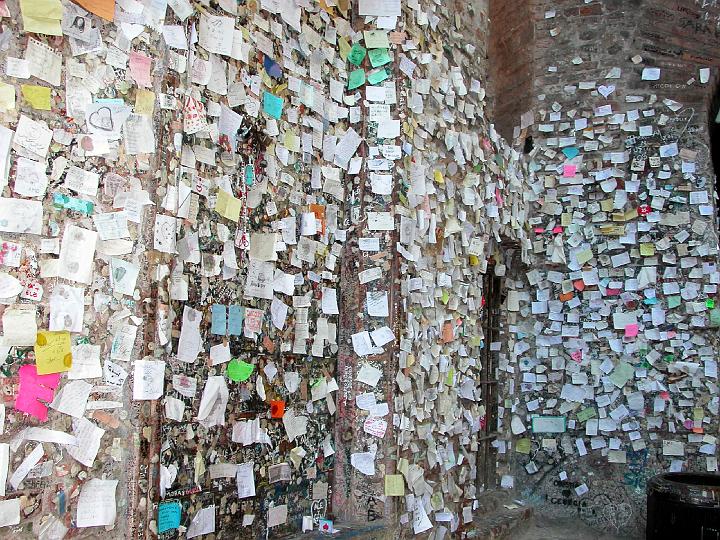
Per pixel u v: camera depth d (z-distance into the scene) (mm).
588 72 6121
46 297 2193
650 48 5926
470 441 4914
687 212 5750
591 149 6066
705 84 5785
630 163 5945
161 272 2582
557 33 6195
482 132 5207
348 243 3975
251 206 3189
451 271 4625
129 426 2447
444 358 4430
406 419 3932
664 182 5840
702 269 5672
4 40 2102
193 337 2797
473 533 4777
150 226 2547
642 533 5586
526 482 6035
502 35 6434
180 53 2744
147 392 2486
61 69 2270
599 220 5996
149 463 2494
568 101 6191
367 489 3771
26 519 2105
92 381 2326
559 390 6008
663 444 5637
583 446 5863
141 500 2453
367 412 3826
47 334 2188
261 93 3299
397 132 3996
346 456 3826
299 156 3588
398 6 4102
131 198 2492
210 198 2930
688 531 4660
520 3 6258
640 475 5684
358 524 3701
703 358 5605
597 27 6070
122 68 2484
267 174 3314
